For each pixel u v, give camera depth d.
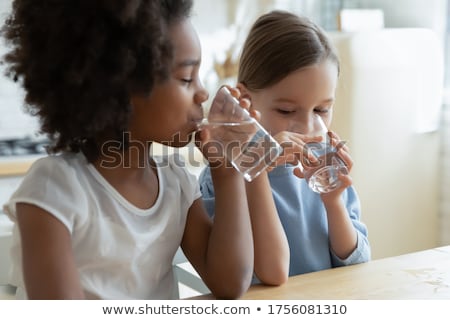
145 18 0.97
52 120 1.00
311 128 1.38
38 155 2.93
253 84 1.46
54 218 0.97
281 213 1.50
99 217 1.05
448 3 2.90
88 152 1.06
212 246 1.14
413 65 2.72
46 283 0.94
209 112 1.12
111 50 0.96
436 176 2.88
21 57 0.99
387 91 2.65
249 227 1.16
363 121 2.61
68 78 0.95
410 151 2.77
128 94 1.00
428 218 2.89
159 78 1.00
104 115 0.98
